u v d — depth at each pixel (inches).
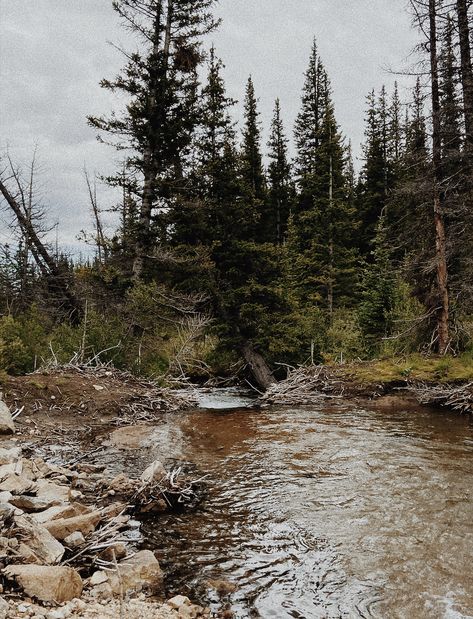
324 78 1628.9
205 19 804.6
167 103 775.1
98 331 607.8
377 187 1553.9
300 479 298.4
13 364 528.1
